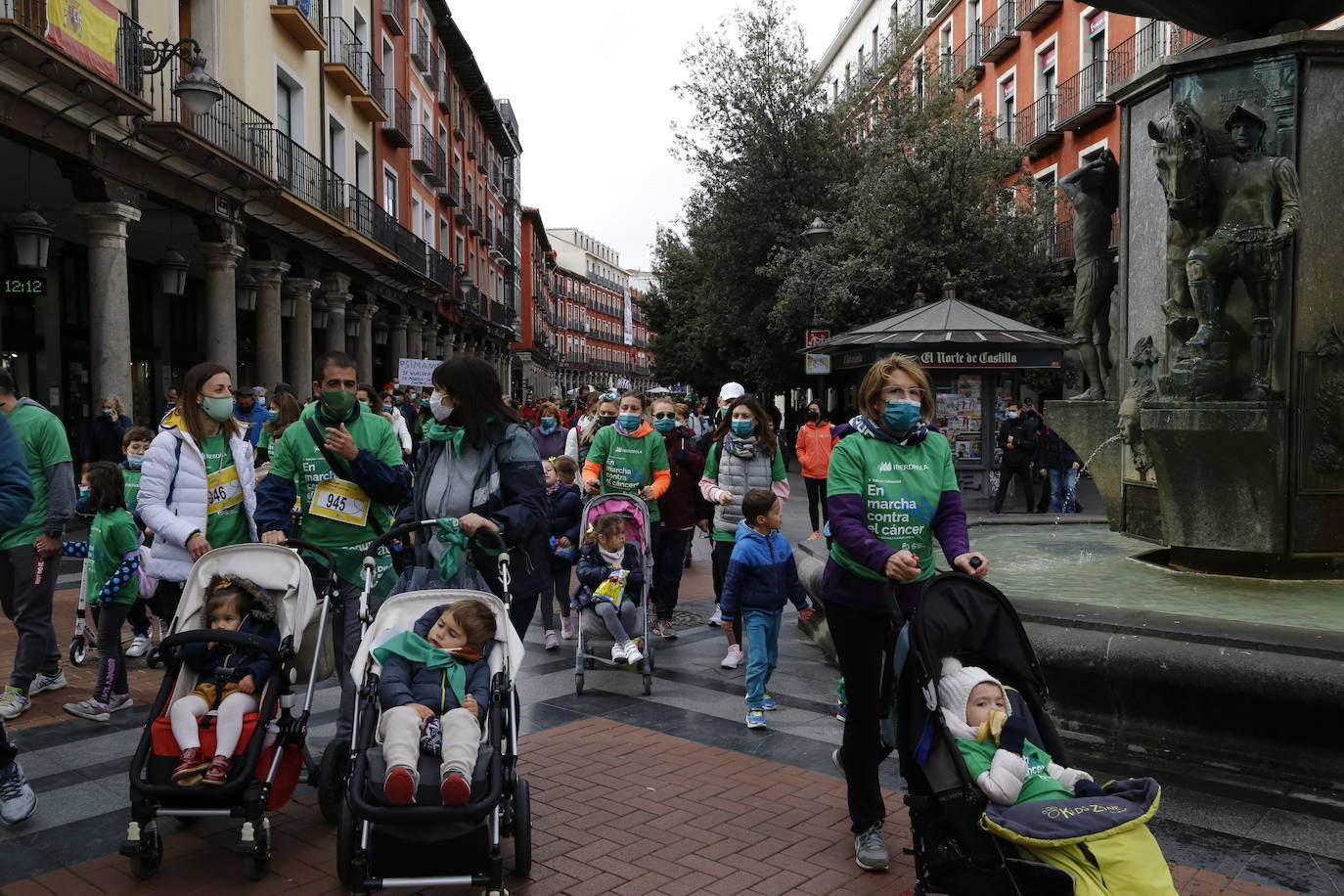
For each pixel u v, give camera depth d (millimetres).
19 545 5715
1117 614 5109
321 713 5844
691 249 37000
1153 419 6695
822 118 26219
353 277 25844
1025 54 31984
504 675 3809
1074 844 2715
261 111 19266
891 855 3957
